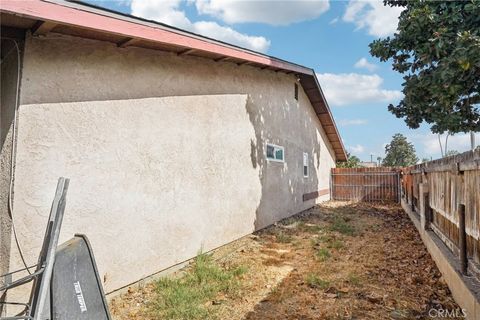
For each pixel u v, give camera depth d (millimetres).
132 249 4500
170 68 5262
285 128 10117
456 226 4312
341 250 6566
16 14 2881
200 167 5902
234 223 7016
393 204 14367
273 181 9141
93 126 4027
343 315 3732
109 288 4176
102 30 3625
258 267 5480
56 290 2371
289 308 3945
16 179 3307
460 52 5859
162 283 4605
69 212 3756
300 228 8797
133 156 4547
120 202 4344
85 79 3951
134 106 4586
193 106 5766
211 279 4809
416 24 6863
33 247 3402
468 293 3316
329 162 16500
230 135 6941
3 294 3240
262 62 7473
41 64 3527
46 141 3547
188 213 5559
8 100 3498
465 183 3760
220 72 6672
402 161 30938
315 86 11766
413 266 5406
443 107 7371
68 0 3291
